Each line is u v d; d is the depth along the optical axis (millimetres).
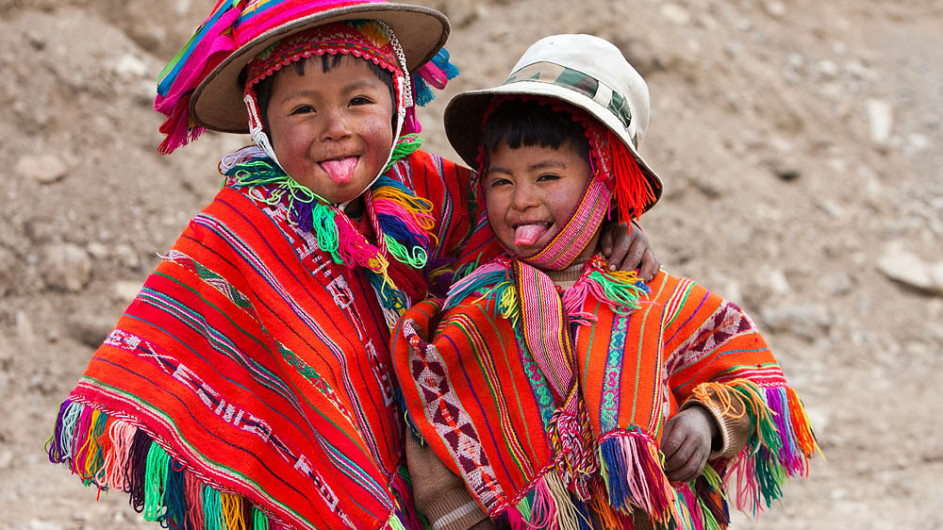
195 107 2371
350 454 2285
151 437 2188
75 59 7184
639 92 2496
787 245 7680
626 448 2229
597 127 2371
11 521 4227
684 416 2338
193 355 2262
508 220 2385
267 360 2314
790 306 7195
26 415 5297
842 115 9234
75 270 6109
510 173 2373
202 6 8000
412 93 2590
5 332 5789
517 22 8711
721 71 8906
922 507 4965
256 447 2287
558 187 2350
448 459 2326
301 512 2314
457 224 2621
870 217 8250
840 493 5188
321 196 2320
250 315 2309
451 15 8742
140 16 7695
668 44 8812
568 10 8828
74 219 6387
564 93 2320
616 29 8695
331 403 2297
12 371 5570
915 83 9836
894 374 6809
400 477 2459
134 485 2236
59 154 6711
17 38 7207
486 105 2533
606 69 2428
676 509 2264
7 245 6164
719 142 8312
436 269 2590
